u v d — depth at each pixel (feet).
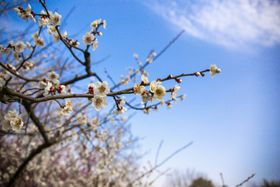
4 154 19.25
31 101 7.18
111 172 21.98
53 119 17.38
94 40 9.36
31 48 10.14
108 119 15.19
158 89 7.17
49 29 9.44
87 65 12.47
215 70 7.54
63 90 8.34
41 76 16.33
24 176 19.76
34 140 21.15
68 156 25.72
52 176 24.57
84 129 14.79
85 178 25.09
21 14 9.02
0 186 18.02
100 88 7.01
